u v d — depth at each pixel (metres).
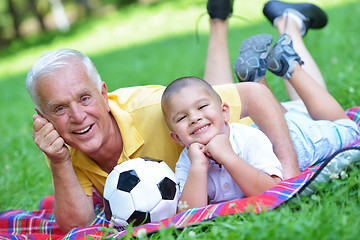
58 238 3.18
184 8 19.78
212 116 2.99
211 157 3.00
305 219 2.33
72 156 3.35
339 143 3.52
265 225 2.31
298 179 2.83
